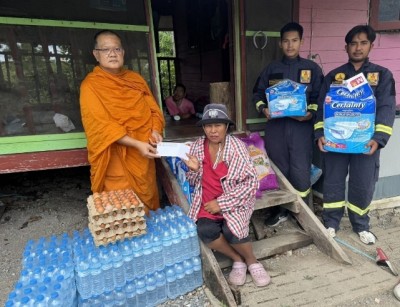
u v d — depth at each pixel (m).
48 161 2.87
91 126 2.49
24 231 3.17
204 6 5.84
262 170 3.04
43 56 2.71
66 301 1.88
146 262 2.20
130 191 2.44
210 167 2.42
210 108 2.31
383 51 4.66
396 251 2.84
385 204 3.68
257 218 3.40
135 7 2.92
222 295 2.24
